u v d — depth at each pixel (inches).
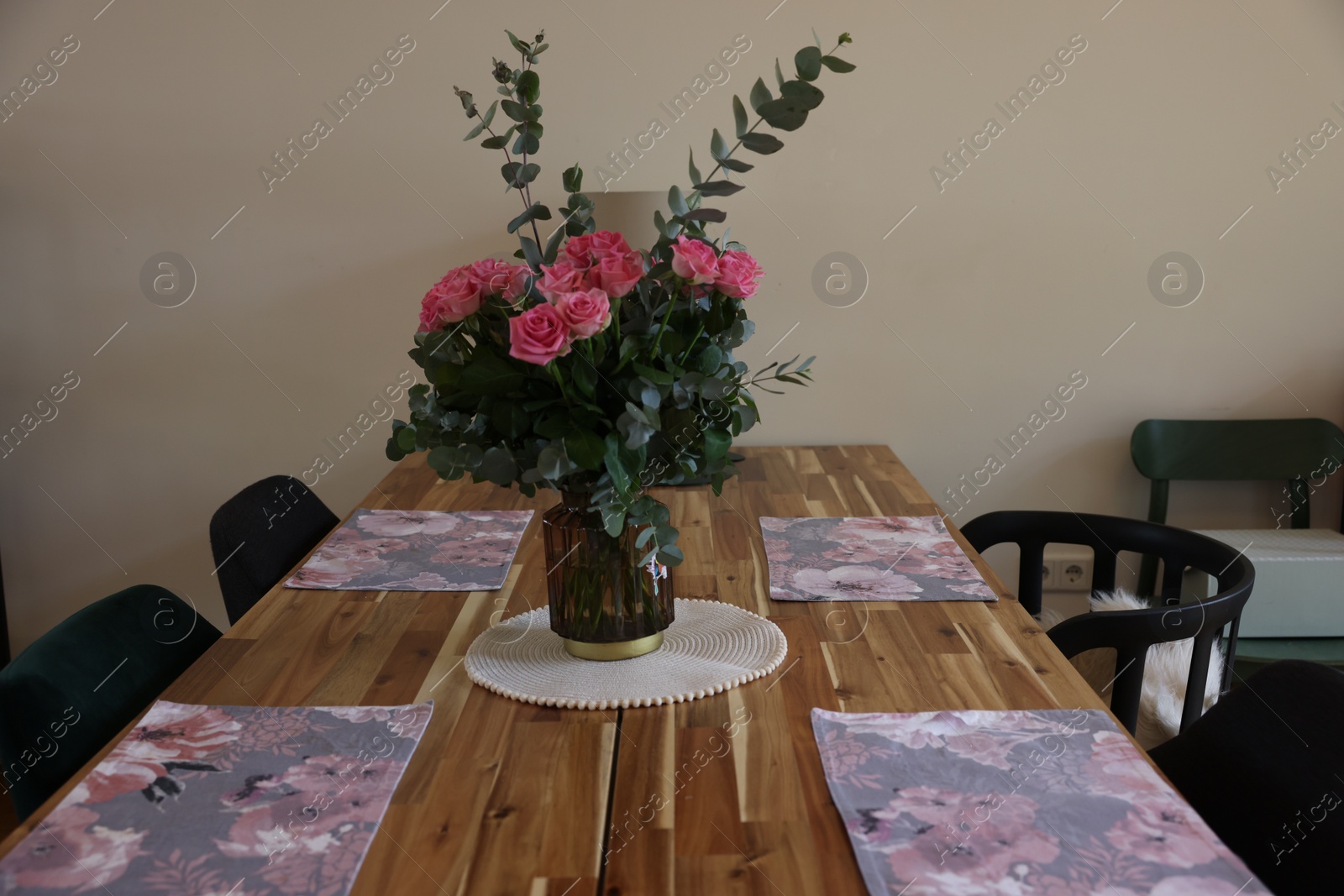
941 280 113.7
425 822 41.2
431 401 50.3
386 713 50.1
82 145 110.4
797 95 48.1
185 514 119.3
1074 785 42.9
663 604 55.1
